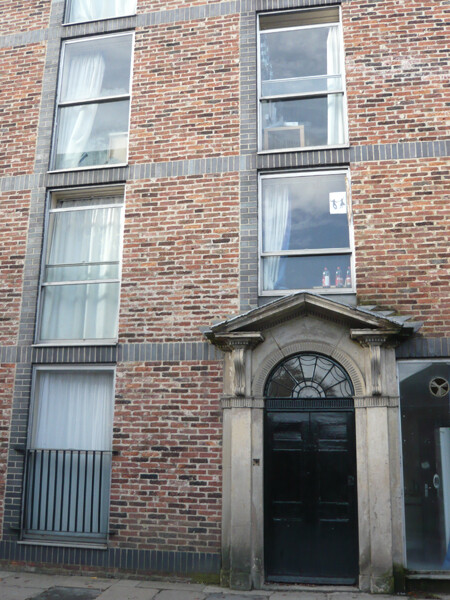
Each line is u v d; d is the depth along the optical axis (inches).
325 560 270.7
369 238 297.4
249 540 269.3
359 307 278.2
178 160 327.0
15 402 312.8
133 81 345.7
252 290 301.1
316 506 276.2
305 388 288.4
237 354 287.1
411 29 321.1
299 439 283.7
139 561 282.7
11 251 334.6
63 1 374.6
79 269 332.2
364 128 311.4
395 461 270.8
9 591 261.7
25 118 355.3
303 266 308.0
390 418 275.6
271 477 281.6
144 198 325.4
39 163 344.8
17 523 299.4
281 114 332.2
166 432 293.3
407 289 288.0
